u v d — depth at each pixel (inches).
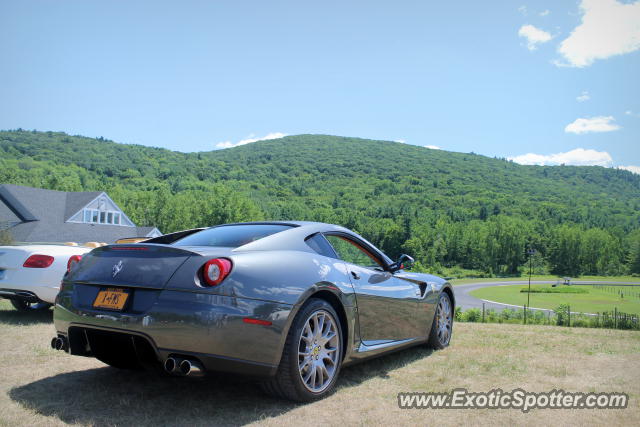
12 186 1309.1
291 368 103.3
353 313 125.1
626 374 142.6
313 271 114.9
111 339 105.3
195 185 6328.7
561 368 149.3
